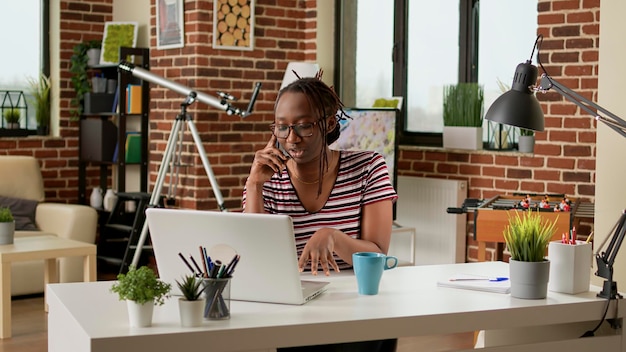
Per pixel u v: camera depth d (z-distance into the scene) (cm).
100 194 728
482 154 577
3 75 737
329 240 271
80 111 745
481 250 438
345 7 688
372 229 286
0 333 484
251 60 647
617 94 373
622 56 370
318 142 277
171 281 245
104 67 730
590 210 461
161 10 653
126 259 638
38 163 684
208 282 215
